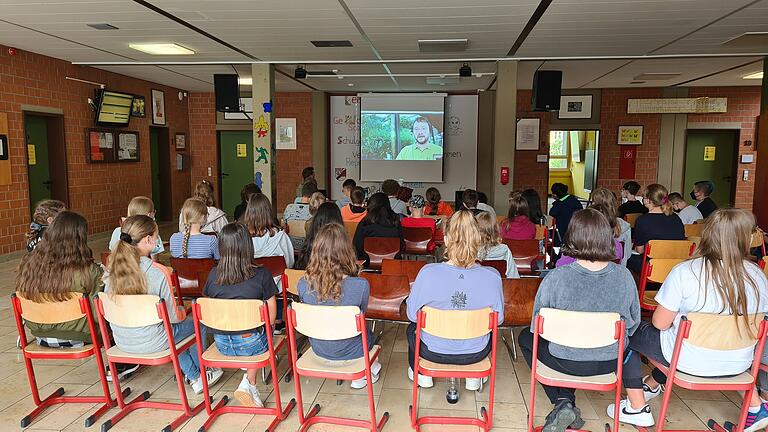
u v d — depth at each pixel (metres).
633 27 5.85
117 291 2.79
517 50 7.15
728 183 11.40
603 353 2.52
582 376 2.55
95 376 3.53
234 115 12.14
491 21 5.58
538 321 2.45
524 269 4.41
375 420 2.73
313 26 5.82
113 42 6.71
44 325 2.98
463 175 11.98
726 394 3.26
